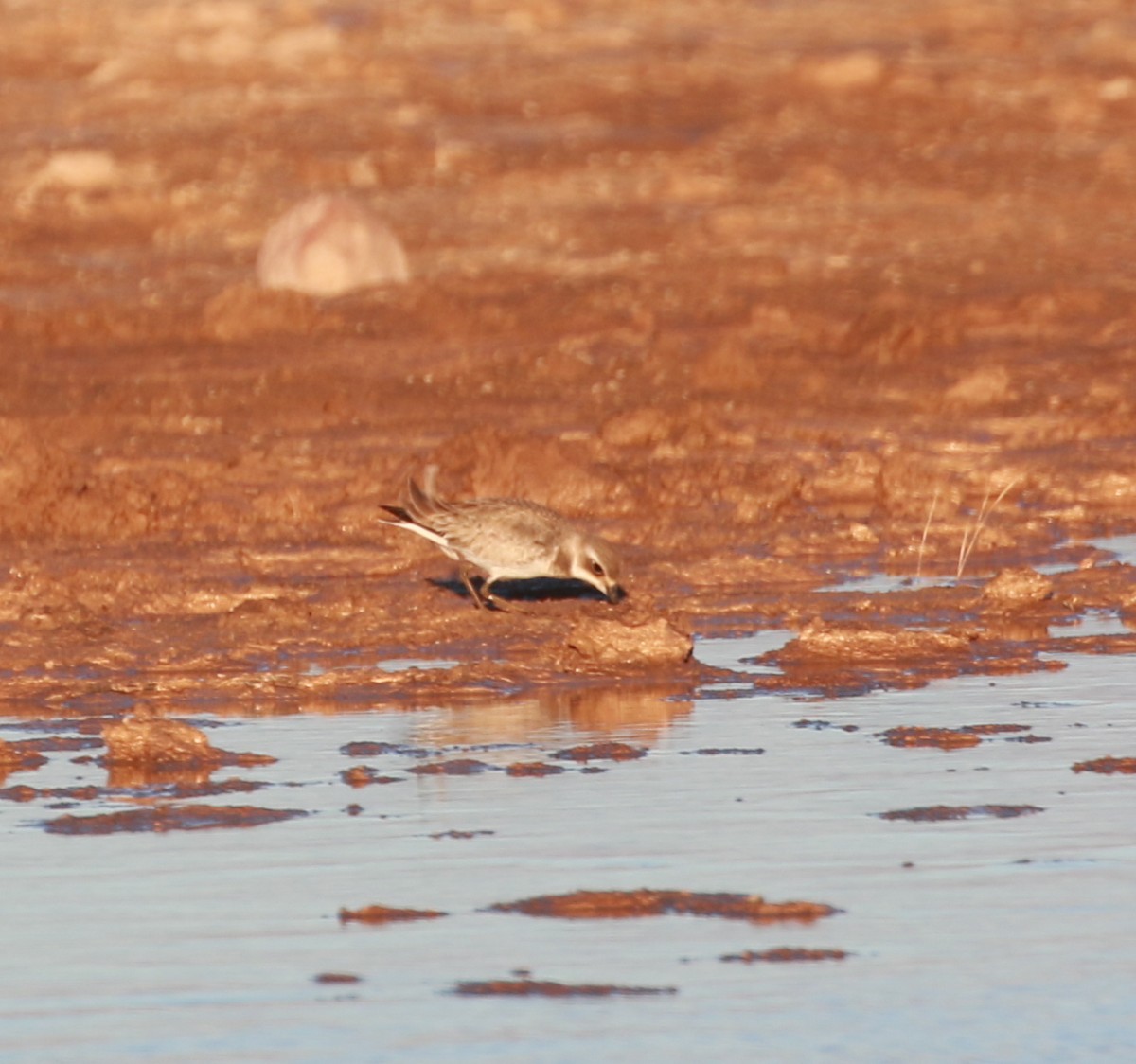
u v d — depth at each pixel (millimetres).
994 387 25734
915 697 12781
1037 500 20281
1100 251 37688
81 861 9594
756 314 31672
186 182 44938
